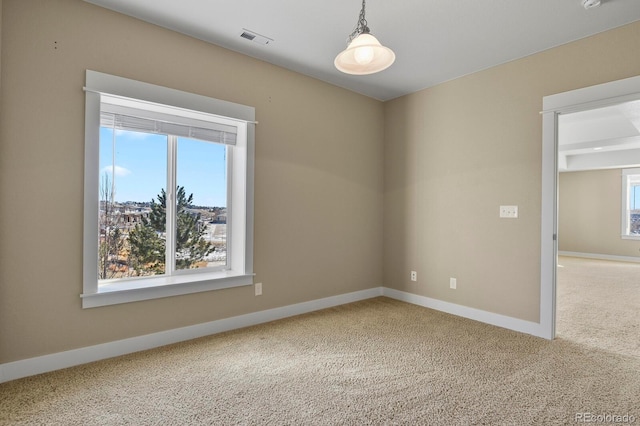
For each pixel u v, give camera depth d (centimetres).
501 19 254
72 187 234
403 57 317
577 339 290
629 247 812
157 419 176
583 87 277
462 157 359
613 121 585
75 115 234
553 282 292
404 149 418
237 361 244
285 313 347
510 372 229
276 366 237
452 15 249
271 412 183
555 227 292
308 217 365
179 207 306
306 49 307
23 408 184
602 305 402
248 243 318
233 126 325
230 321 309
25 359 218
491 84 336
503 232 325
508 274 321
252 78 321
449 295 369
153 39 265
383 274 443
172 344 274
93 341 242
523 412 184
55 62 227
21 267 217
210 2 238
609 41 265
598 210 862
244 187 317
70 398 194
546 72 299
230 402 192
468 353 260
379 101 438
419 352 262
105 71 245
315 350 264
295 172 354
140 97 258
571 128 636
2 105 210
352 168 407
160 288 268
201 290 290
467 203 354
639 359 250
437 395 200
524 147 311
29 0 218
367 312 366
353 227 409
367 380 218
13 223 214
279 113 340
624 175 822
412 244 407
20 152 216
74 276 235
